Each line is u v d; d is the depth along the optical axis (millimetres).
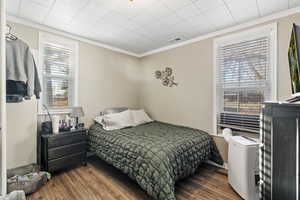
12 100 1713
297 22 1960
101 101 3369
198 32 2758
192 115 3051
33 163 2273
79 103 3002
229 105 2617
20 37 2311
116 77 3658
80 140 2609
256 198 1740
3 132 1182
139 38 3066
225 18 2268
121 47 3602
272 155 896
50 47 2672
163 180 1579
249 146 1771
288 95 2020
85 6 1992
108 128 2783
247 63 2398
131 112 3434
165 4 1939
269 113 934
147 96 3984
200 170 2539
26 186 1811
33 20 2355
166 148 1859
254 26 2309
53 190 1941
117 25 2514
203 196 1869
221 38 2641
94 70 3240
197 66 2969
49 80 2676
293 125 804
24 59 1604
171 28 2609
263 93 2252
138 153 1867
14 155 2115
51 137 2258
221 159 2596
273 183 885
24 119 2213
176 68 3328
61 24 2486
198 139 2377
